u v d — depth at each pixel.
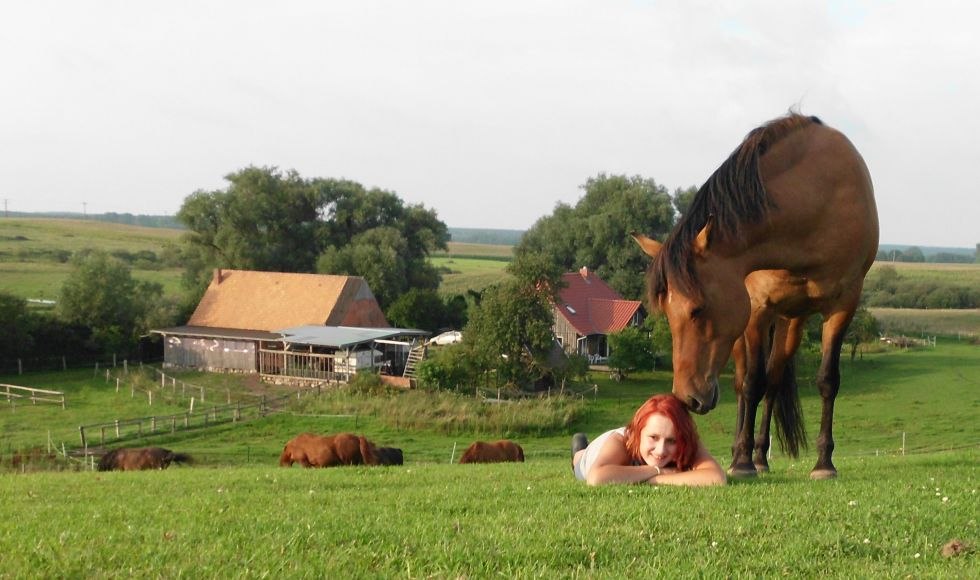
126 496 8.62
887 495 6.70
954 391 48.06
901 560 4.68
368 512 6.30
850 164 8.22
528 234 82.25
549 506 6.32
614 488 7.03
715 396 7.36
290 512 6.36
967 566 4.53
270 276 58.97
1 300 51.34
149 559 4.52
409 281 74.00
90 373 50.97
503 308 43.78
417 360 49.28
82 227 179.38
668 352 52.31
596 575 4.28
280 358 52.06
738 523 5.49
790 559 4.65
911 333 77.25
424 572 4.36
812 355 49.91
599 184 77.00
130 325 56.34
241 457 28.80
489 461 24.16
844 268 8.20
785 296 8.43
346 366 49.09
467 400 39.66
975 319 87.81
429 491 7.86
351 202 76.25
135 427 35.25
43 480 11.74
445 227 80.25
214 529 5.41
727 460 13.09
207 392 45.28
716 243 7.49
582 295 61.22
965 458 11.29
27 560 4.44
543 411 37.59
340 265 68.62
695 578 4.25
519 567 4.45
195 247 72.50
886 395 46.84
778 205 7.75
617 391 48.19
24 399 42.81
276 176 75.12
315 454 20.89
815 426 37.84
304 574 4.23
